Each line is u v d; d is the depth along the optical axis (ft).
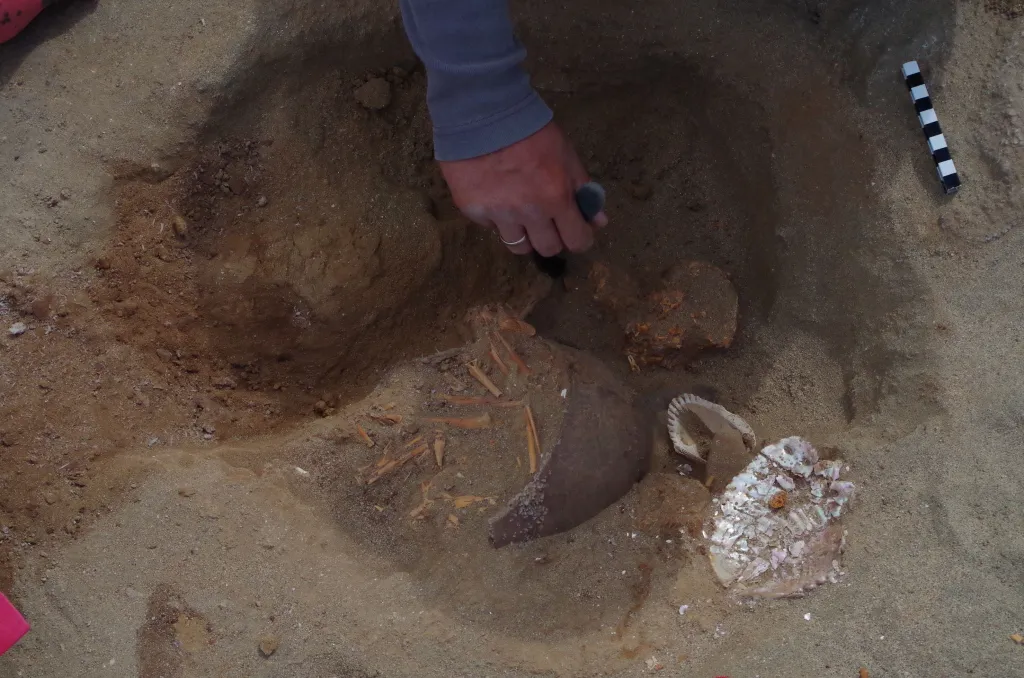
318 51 3.25
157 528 2.84
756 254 3.25
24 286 3.02
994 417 2.77
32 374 2.97
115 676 2.73
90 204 3.13
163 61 3.20
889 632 2.66
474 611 2.78
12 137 3.14
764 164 3.19
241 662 2.73
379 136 3.34
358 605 2.77
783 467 2.89
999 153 2.93
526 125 2.71
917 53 3.04
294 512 2.89
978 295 2.88
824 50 3.13
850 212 3.04
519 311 3.28
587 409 3.04
